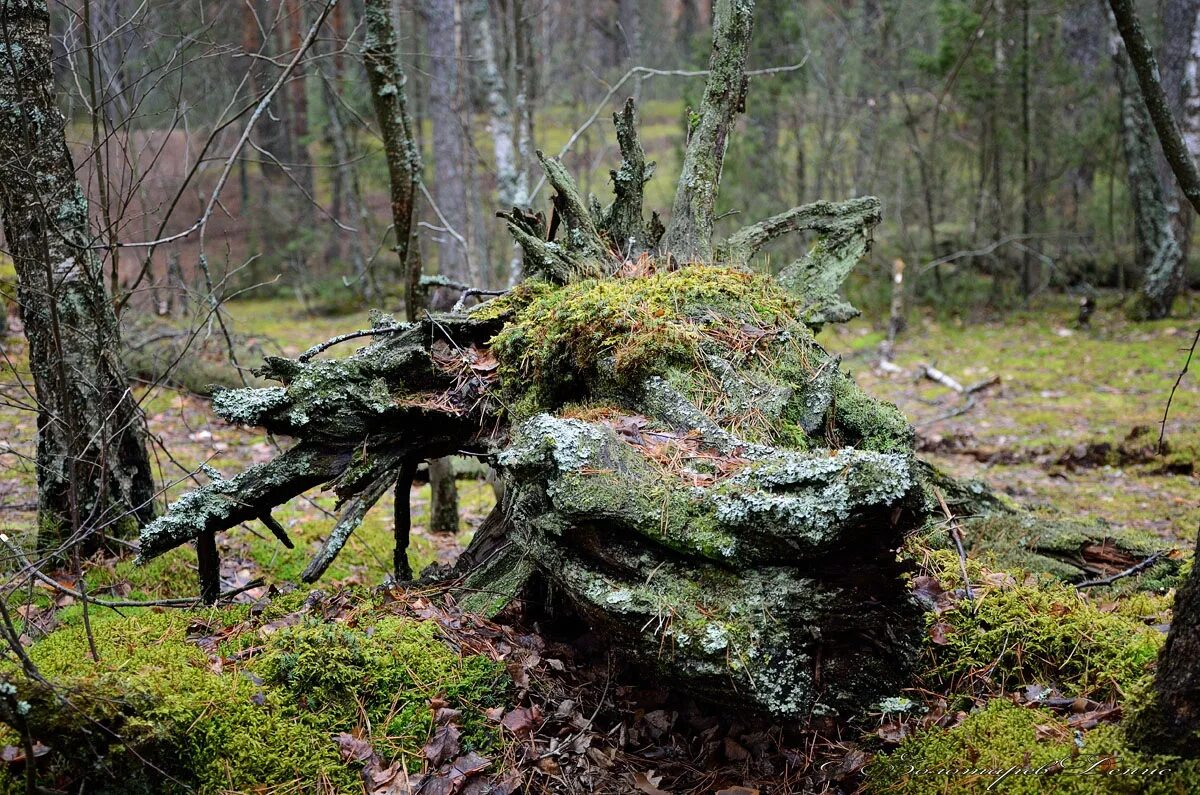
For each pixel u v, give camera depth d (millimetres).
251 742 2588
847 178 16828
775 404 3211
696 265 3848
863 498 2295
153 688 2588
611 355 3297
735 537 2457
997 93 13344
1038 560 3975
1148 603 3639
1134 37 3174
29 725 2258
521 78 8805
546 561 2824
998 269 14633
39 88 3938
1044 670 3037
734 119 4441
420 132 14320
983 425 8734
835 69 16516
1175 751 2254
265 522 3441
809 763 2680
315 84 18141
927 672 3021
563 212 4246
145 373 8508
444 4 12547
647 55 23219
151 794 2447
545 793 2600
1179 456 7051
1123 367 10641
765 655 2369
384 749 2680
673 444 2920
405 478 3688
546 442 2727
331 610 3254
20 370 7691
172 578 4195
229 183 20172
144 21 5059
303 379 3277
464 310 4027
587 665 3080
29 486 5707
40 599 3732
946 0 13477
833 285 4383
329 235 18500
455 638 3072
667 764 2697
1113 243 14602
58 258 4004
